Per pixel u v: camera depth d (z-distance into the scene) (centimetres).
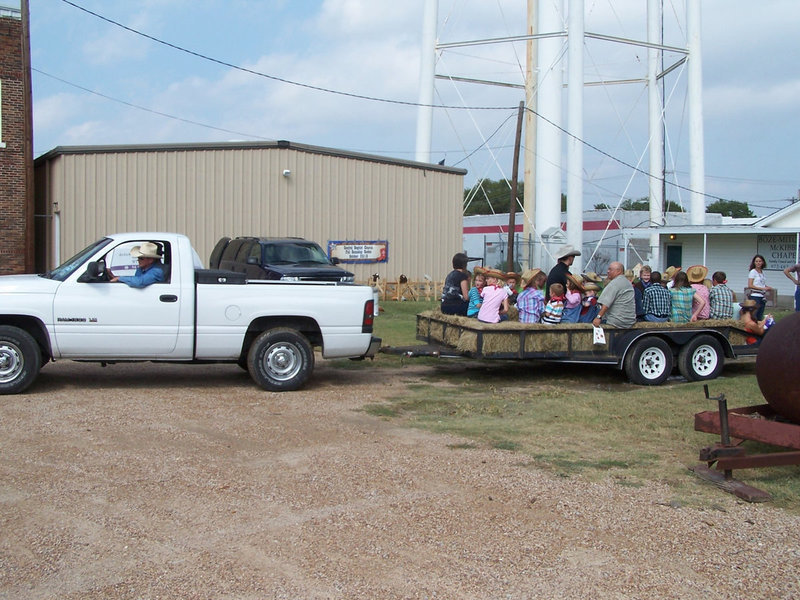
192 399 902
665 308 1126
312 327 1002
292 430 758
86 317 915
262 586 415
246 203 2481
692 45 2900
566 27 2670
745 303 1141
